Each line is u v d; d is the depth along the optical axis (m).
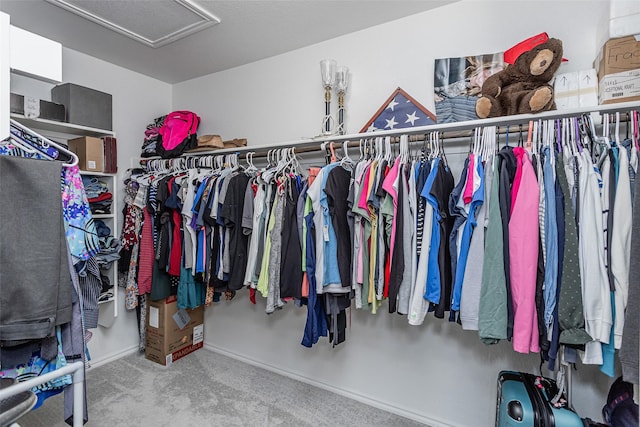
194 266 2.26
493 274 1.30
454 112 1.80
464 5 1.86
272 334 2.55
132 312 2.86
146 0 1.84
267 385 2.34
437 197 1.45
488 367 1.80
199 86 2.95
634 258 0.86
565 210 1.23
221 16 2.00
